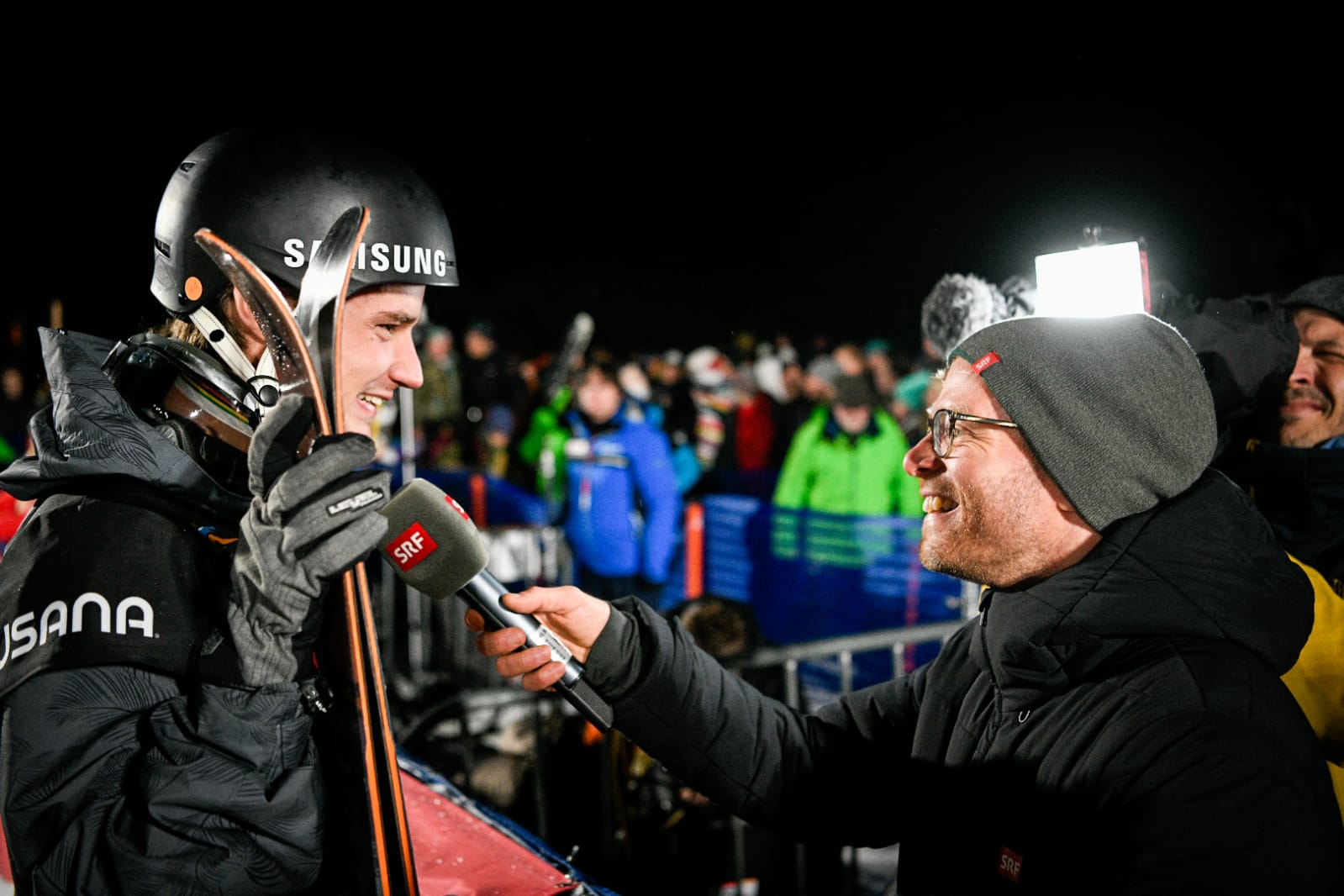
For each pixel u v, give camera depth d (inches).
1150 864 41.9
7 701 38.7
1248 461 86.1
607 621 58.6
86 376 42.9
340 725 41.8
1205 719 43.7
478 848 63.7
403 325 50.1
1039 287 67.1
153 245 49.7
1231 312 86.0
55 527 41.0
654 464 225.6
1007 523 50.3
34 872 37.9
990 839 49.3
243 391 45.6
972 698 53.8
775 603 242.8
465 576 49.4
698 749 59.6
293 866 39.7
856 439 231.5
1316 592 63.8
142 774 37.4
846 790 62.7
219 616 40.5
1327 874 41.6
